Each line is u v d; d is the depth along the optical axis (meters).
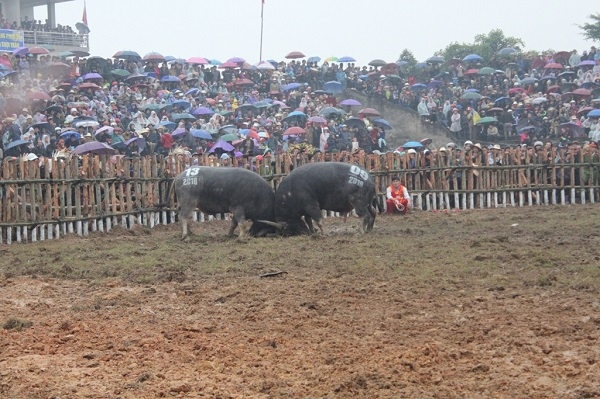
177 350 11.94
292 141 41.94
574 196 35.53
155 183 28.62
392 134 53.53
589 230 24.41
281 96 51.34
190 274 18.09
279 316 13.89
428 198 33.66
